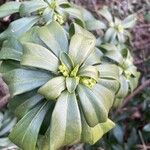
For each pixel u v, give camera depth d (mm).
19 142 182
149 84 333
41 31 184
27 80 177
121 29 267
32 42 186
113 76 189
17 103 183
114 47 243
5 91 225
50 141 172
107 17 271
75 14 219
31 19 212
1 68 189
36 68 179
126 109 327
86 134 187
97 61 186
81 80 178
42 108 181
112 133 317
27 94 182
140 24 364
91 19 257
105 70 189
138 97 335
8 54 189
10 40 194
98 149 309
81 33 197
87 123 178
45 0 214
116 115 320
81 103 175
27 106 181
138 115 337
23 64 171
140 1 374
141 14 366
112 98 186
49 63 175
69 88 172
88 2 330
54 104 181
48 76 178
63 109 171
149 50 363
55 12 214
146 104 333
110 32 264
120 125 321
